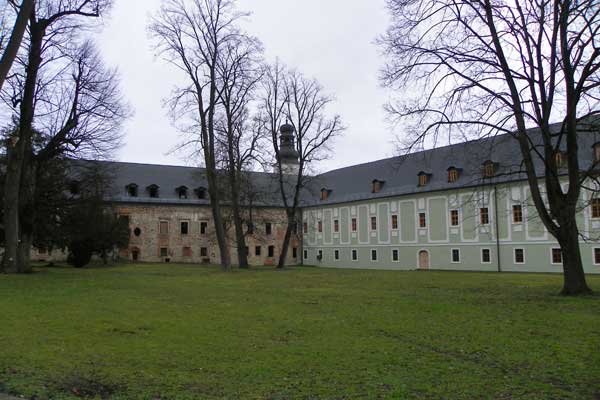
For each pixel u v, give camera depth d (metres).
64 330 11.45
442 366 8.64
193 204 80.88
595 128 19.67
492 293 20.81
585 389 7.41
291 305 16.50
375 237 69.50
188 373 8.13
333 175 82.00
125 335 11.02
